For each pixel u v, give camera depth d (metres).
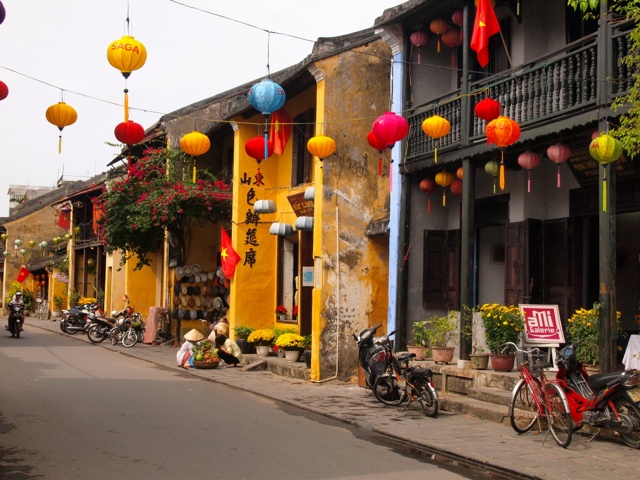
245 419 9.75
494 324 10.77
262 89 10.35
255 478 6.55
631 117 7.95
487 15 9.23
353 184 14.30
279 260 17.95
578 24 11.40
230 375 14.90
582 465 7.20
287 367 14.85
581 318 9.70
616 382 7.89
